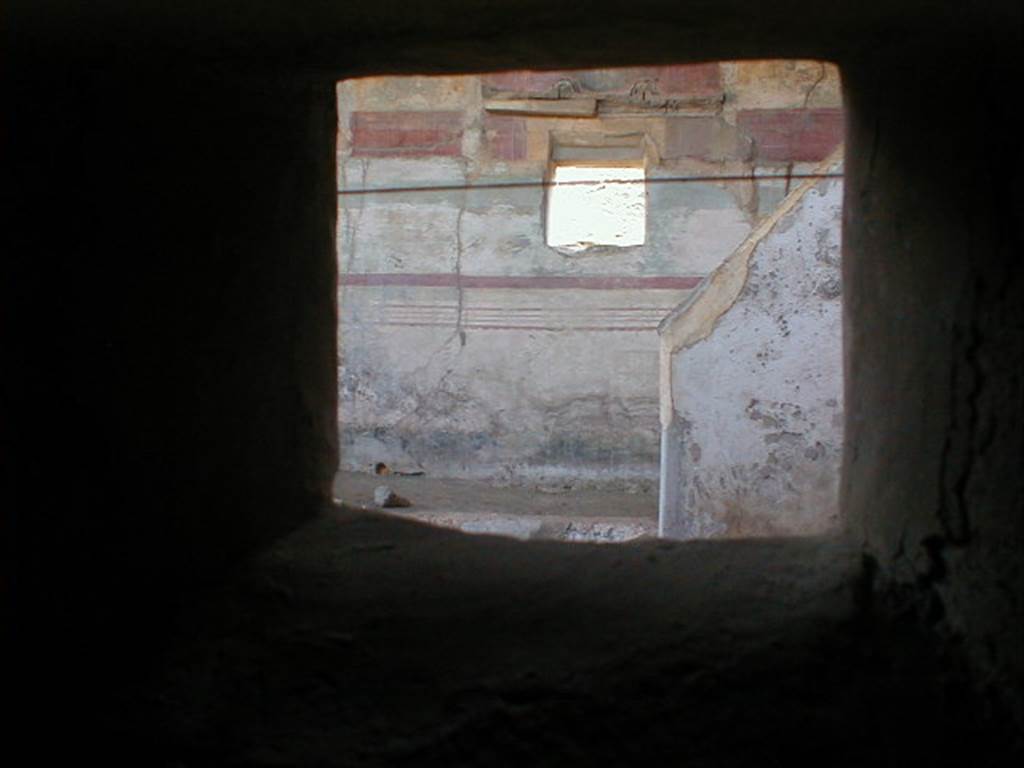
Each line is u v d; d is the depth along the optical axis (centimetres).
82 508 172
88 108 170
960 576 169
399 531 245
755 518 529
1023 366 144
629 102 947
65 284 166
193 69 194
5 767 155
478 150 967
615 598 204
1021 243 143
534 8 170
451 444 975
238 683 181
